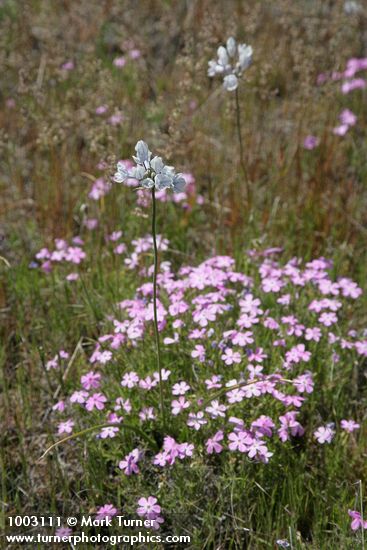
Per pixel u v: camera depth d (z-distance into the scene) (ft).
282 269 3.06
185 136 3.73
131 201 3.69
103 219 3.51
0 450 2.63
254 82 4.33
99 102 3.90
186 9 5.08
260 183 3.87
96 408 2.66
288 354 2.61
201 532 2.44
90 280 3.29
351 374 2.91
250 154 3.90
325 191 3.69
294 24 4.60
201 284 2.84
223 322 2.88
